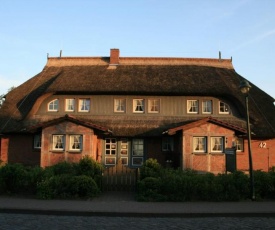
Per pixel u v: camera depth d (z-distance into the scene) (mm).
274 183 14625
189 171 16172
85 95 27375
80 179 14438
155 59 32281
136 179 15875
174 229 9461
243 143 26156
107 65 31625
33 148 26719
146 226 9859
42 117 26969
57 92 26844
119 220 10781
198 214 11477
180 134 24203
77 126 23625
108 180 16312
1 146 26891
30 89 29781
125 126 25875
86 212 11570
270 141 26344
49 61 33031
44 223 10133
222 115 26891
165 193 14156
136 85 26672
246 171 25516
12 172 14828
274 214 11633
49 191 14008
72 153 23391
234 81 29297
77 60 32781
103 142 26641
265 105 28453
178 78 27844
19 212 11805
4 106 28625
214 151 23281
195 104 27172
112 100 27266
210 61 32938
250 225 10086
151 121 26297
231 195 13992
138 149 26516
